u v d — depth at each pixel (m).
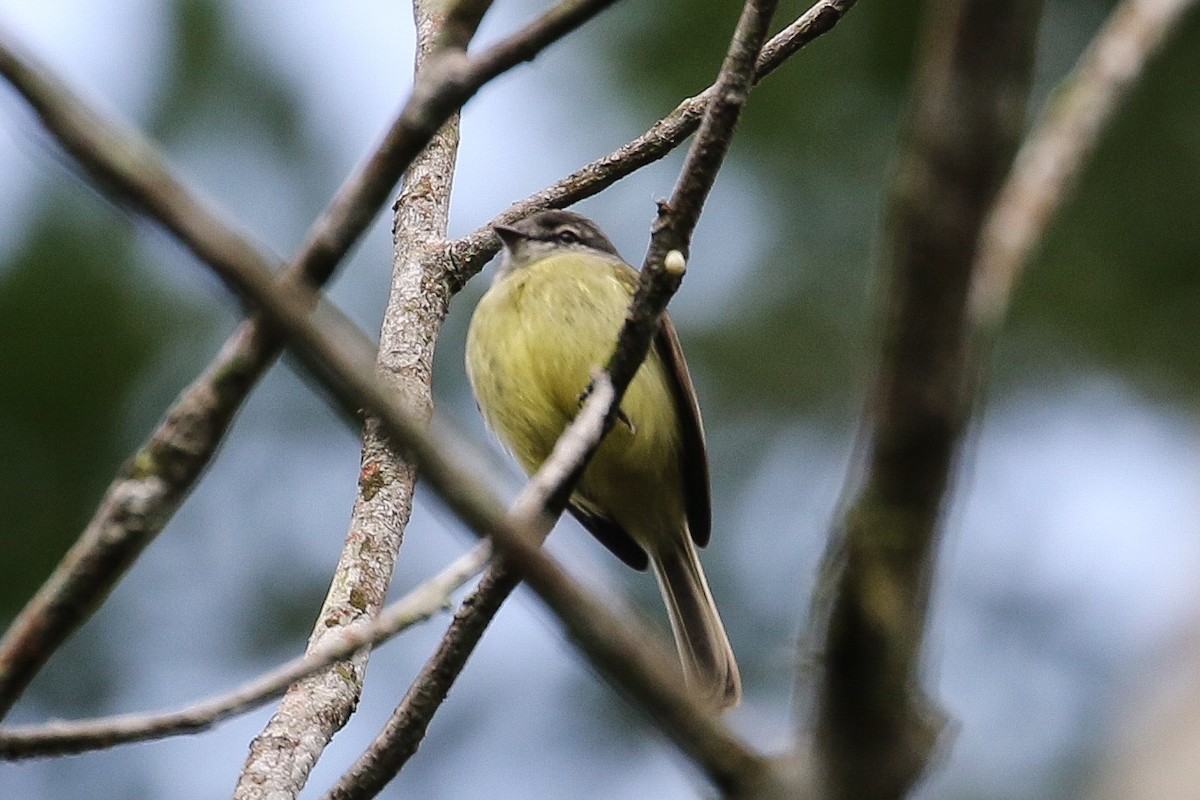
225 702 4.43
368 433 6.82
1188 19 12.07
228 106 12.12
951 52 2.53
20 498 11.95
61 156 3.21
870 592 2.82
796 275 12.74
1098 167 12.51
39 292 11.85
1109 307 12.70
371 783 5.73
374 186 3.61
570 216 9.70
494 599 5.62
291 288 3.40
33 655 3.74
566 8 3.76
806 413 12.60
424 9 7.56
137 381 11.98
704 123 5.47
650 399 8.94
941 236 2.59
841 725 2.91
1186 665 4.84
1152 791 4.41
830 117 12.62
